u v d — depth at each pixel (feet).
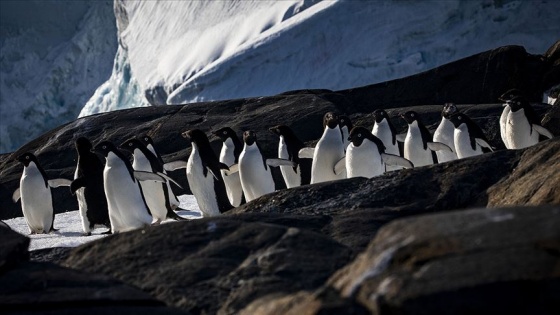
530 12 384.27
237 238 70.13
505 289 44.73
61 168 178.50
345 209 90.38
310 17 418.72
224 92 430.20
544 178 83.30
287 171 134.62
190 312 62.95
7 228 71.20
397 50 398.62
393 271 47.65
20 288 62.08
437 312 44.39
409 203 90.02
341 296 48.44
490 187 89.35
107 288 62.34
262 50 423.64
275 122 178.50
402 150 166.71
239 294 63.46
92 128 187.42
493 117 169.17
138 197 108.27
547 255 46.32
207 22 508.94
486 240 48.11
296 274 64.90
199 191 121.80
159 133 182.09
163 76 497.87
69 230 124.47
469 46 389.60
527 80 201.98
